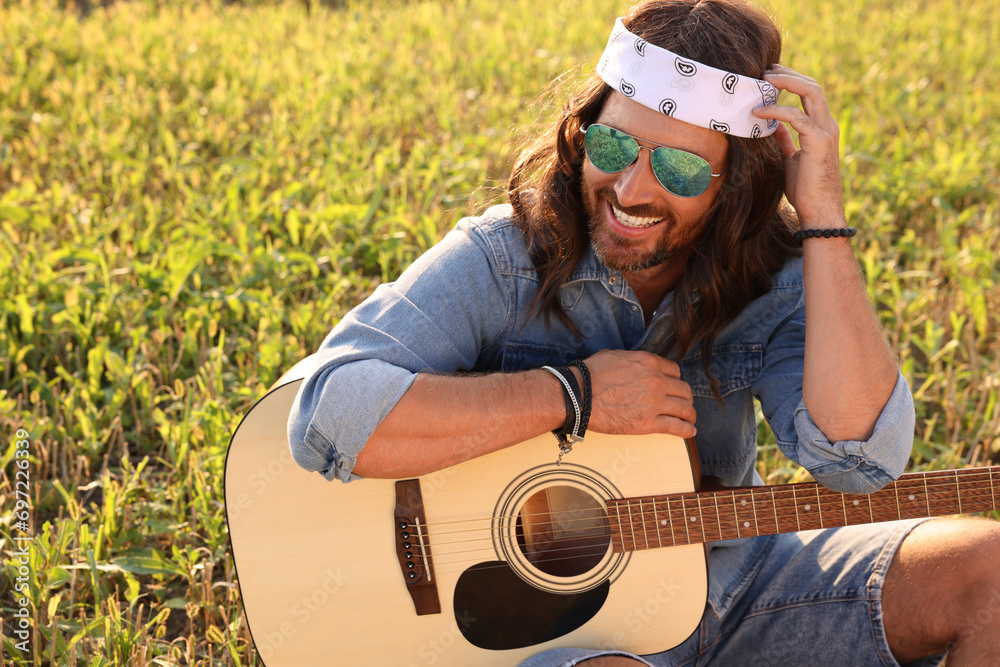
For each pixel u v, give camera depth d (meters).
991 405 3.44
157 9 9.62
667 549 2.12
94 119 5.83
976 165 5.74
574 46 8.64
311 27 9.21
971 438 3.50
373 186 5.05
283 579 2.03
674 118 1.88
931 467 3.28
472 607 2.07
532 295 2.15
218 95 6.32
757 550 2.30
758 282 2.18
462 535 2.07
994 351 4.10
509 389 1.99
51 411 3.25
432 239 4.32
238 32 8.41
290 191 4.64
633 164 1.93
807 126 1.94
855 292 1.97
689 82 1.86
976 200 5.68
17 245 4.08
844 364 1.95
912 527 2.10
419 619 2.06
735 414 2.28
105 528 2.59
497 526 2.08
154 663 2.31
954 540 2.01
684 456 2.13
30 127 5.50
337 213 4.46
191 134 5.80
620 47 1.94
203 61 7.15
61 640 2.25
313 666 2.04
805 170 1.97
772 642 2.17
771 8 2.07
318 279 4.14
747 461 2.35
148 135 5.67
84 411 3.17
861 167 6.02
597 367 2.06
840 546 2.18
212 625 2.44
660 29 1.92
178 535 2.67
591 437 2.12
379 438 1.92
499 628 2.08
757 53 1.94
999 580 1.93
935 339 3.82
